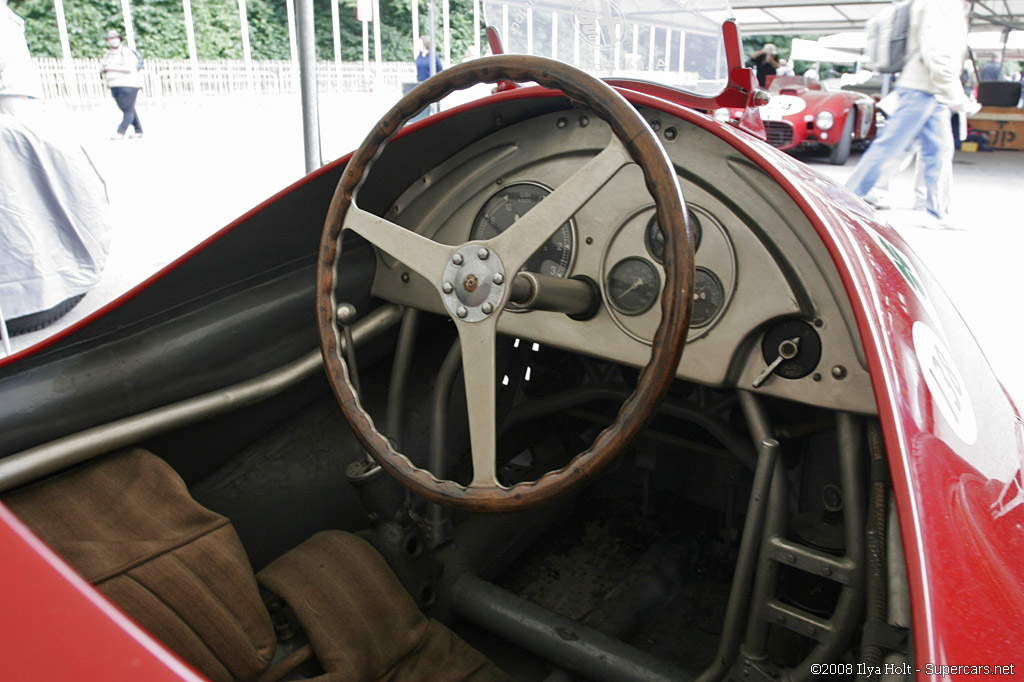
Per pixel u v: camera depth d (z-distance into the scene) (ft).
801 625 3.30
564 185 2.81
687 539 5.49
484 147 4.47
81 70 38.06
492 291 2.89
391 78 48.70
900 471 2.47
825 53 57.57
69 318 10.90
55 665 1.44
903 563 2.84
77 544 3.05
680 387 5.15
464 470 5.37
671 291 2.61
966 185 25.53
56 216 10.49
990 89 40.98
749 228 3.58
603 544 5.51
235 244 4.02
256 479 4.46
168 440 4.05
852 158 32.19
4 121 9.80
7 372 3.40
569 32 5.20
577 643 3.99
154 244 14.90
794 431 4.49
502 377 4.90
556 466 5.71
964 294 12.39
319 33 54.70
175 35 48.52
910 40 15.76
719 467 5.53
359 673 3.36
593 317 3.94
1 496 3.25
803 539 3.45
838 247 3.10
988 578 2.43
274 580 3.53
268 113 39.78
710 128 3.60
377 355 5.09
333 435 4.80
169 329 4.00
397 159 4.31
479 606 4.25
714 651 4.58
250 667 3.10
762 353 3.61
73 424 3.55
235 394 4.18
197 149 28.58
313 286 4.65
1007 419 4.06
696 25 4.66
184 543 3.21
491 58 2.95
